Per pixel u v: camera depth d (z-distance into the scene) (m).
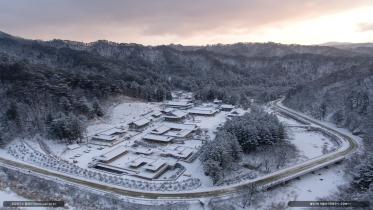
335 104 183.50
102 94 178.75
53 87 154.00
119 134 143.88
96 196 87.81
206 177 103.38
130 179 101.00
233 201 87.62
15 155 114.19
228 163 104.19
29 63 186.12
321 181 105.19
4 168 102.31
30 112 140.62
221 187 95.50
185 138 141.00
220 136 117.44
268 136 124.00
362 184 93.88
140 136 144.25
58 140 133.00
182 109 190.88
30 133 132.25
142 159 115.50
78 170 105.25
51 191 89.62
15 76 154.50
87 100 166.38
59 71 177.50
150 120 164.50
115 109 172.88
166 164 112.25
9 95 144.88
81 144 131.75
